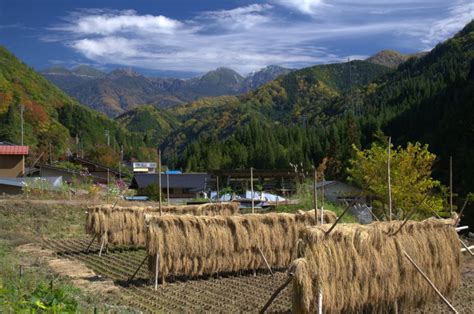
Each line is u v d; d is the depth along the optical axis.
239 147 92.19
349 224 11.46
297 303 10.22
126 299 13.48
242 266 17.22
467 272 17.59
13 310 8.36
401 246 11.88
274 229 17.72
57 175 56.94
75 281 14.93
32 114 97.88
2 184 41.69
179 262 16.17
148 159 123.50
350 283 10.85
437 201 31.14
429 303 12.74
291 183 44.03
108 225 21.48
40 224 28.41
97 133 119.88
